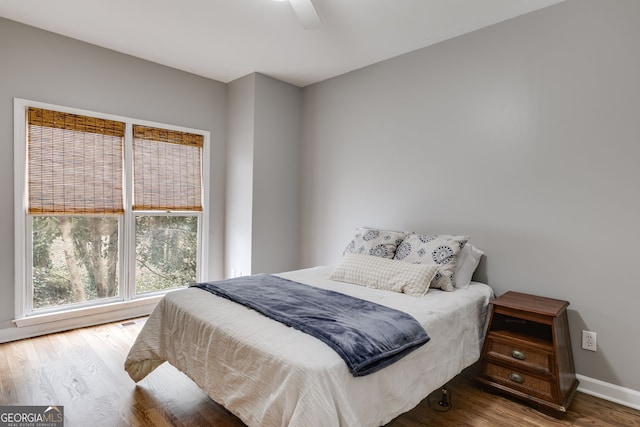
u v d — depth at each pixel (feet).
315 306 6.07
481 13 7.97
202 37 9.41
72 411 6.21
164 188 11.67
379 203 10.82
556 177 7.56
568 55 7.38
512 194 8.20
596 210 7.09
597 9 7.04
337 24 8.54
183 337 6.29
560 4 7.47
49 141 9.44
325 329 5.02
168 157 11.74
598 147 7.04
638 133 6.62
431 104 9.60
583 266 7.25
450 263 7.92
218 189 12.89
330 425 4.02
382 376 4.92
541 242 7.79
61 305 9.95
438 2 7.54
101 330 9.91
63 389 6.90
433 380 5.90
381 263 8.21
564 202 7.47
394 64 10.41
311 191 12.88
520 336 6.93
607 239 6.98
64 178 9.71
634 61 6.65
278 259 12.67
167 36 9.40
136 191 11.07
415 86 9.94
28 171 9.16
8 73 8.75
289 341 4.79
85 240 10.28
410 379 5.41
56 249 9.79
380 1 7.54
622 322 6.84
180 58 10.82
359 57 10.48
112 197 10.59
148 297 11.38
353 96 11.51
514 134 8.14
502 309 7.05
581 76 7.23
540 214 7.79
